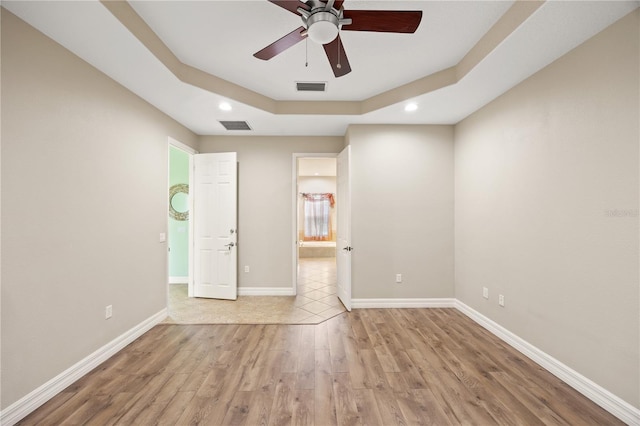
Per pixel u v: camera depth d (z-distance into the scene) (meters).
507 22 1.95
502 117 2.86
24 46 1.79
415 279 3.85
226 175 4.21
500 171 2.90
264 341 2.85
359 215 3.83
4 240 1.70
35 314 1.88
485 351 2.64
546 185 2.33
